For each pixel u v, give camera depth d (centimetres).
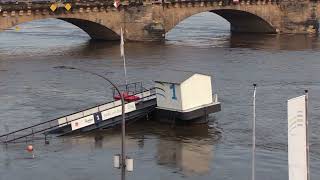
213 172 8281
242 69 16150
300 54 19188
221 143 9544
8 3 19850
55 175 8188
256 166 8488
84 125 10162
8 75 15112
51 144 9469
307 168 5691
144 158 8856
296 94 12925
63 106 11819
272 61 17612
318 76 15112
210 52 19575
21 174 8219
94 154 9025
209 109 10725
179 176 8150
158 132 10162
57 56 18538
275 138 9756
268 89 13450
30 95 12800
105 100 12306
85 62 17300
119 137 9906
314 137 9750
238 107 11775
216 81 14425
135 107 10756
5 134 9719
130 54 19012
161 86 10725
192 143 9562
